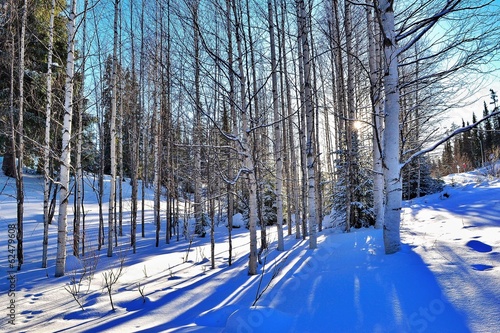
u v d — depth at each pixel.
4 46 7.97
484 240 4.24
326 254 6.09
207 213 15.78
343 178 12.35
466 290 2.83
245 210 17.61
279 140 8.53
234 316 3.26
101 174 10.20
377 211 9.11
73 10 6.71
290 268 5.59
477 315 2.44
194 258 8.00
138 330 3.52
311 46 10.55
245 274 5.80
